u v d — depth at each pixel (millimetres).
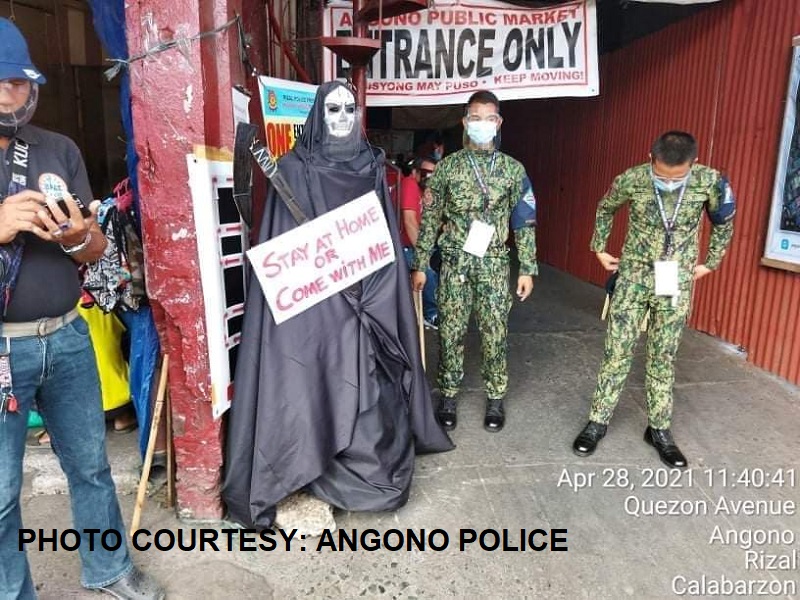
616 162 6438
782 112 3896
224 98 2383
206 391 2361
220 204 2361
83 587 2105
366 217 2475
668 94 5398
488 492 2770
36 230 1463
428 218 3203
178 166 2193
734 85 4469
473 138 2986
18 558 1726
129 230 2617
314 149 2490
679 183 2709
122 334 3139
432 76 4402
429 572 2260
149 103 2158
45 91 5582
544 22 4352
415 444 2955
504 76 4426
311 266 2400
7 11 5047
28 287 1575
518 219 3176
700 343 4684
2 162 1543
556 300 6312
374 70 4375
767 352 4148
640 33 5812
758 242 4211
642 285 2896
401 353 2660
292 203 2338
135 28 2123
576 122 7414
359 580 2213
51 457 2926
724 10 4586
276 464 2395
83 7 5895
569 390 3908
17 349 1590
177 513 2523
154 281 2285
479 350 4656
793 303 3918
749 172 4301
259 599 2111
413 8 3408
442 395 3428
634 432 3350
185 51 2115
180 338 2336
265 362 2385
